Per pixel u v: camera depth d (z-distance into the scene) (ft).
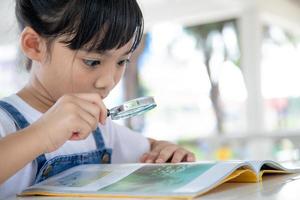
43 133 2.33
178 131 15.96
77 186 2.26
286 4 13.51
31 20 2.98
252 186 2.10
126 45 2.86
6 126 2.85
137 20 2.89
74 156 3.11
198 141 10.75
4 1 4.17
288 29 15.12
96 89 2.87
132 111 2.65
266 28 15.06
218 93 16.06
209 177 2.07
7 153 2.26
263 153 10.31
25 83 3.26
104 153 3.40
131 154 3.55
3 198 2.39
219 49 16.14
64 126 2.34
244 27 12.05
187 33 16.12
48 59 2.90
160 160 3.00
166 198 1.85
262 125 11.77
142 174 2.34
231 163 2.27
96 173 2.53
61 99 2.47
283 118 14.75
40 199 2.07
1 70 12.98
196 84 16.30
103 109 2.51
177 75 16.34
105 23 2.71
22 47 3.03
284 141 10.22
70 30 2.72
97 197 2.01
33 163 2.85
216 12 12.38
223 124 15.84
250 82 11.93
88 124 2.41
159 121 15.93
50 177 2.69
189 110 16.21
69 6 2.75
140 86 15.56
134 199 1.89
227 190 2.00
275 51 15.24
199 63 16.37
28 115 2.99
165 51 15.94
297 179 2.32
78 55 2.78
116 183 2.21
